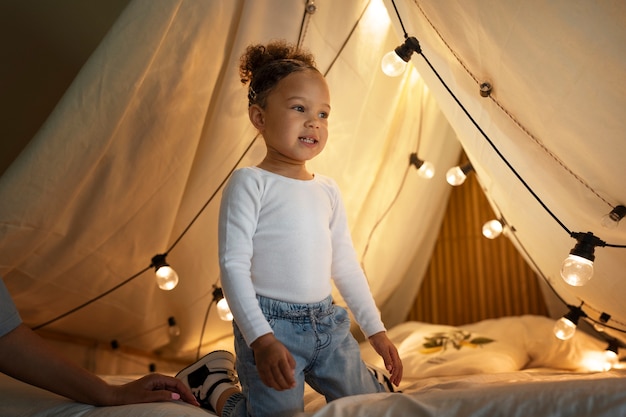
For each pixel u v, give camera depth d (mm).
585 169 1131
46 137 1307
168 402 1016
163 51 1358
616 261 1306
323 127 1071
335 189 1139
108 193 1503
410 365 1916
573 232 1217
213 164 1586
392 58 1310
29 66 1659
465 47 1184
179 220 1702
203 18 1359
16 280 1599
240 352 990
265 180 1037
